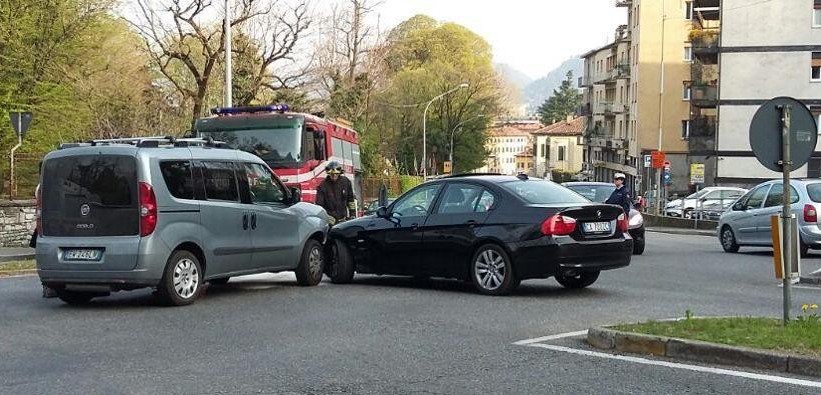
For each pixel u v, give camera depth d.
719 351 7.20
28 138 28.22
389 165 66.69
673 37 68.56
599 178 88.75
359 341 8.34
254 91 33.78
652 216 39.72
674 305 10.83
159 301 10.77
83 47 29.58
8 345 8.24
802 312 9.88
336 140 23.70
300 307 10.63
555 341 8.29
